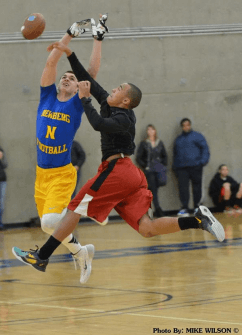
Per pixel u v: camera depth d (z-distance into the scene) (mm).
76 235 13102
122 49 17469
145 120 17641
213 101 18094
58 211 6750
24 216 16688
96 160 17203
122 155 5969
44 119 6789
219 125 18141
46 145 6766
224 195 17281
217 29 18094
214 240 10586
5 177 15844
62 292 6266
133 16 17547
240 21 18297
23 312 5215
